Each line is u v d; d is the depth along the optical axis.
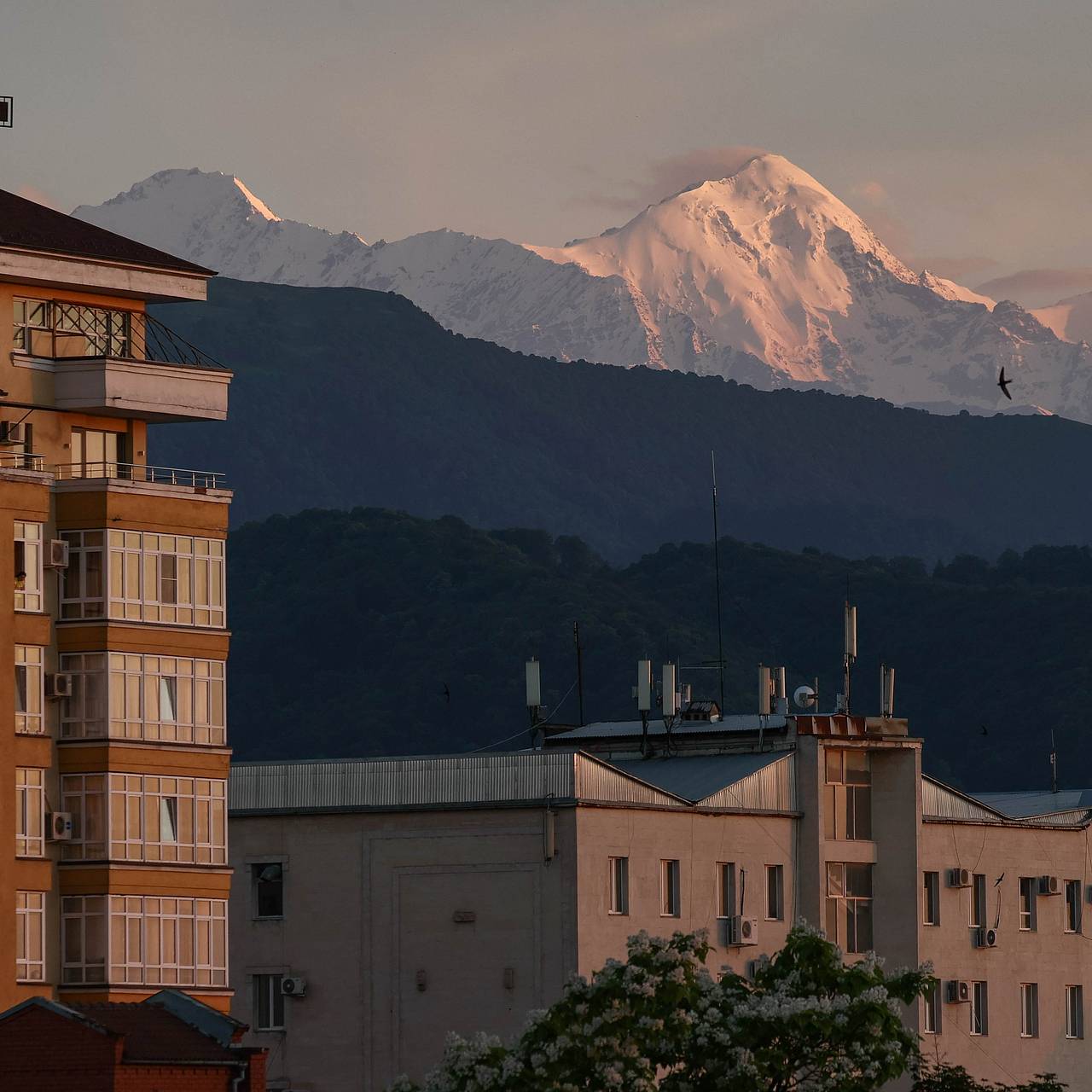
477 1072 120.62
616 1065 119.69
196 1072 133.62
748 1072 121.31
